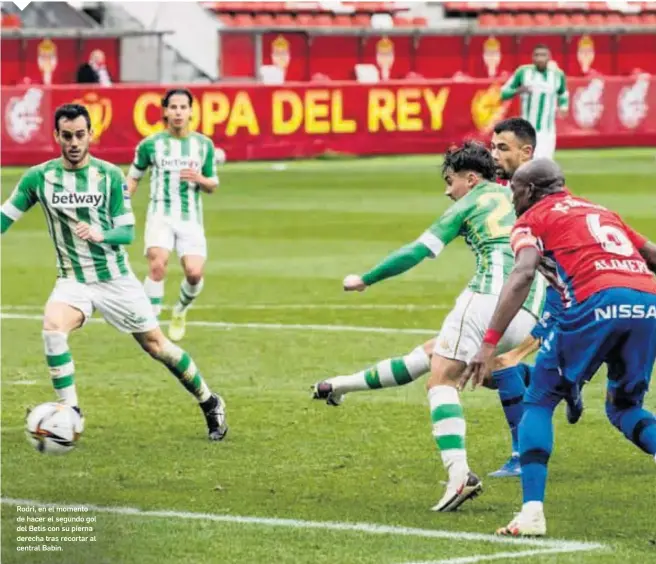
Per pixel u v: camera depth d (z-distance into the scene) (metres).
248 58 69.06
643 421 13.71
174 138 23.95
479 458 16.36
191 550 12.92
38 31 63.88
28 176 16.53
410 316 25.81
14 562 12.78
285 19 71.06
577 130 60.28
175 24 67.38
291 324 25.12
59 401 16.59
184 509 14.29
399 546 12.97
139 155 24.00
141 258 34.00
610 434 17.38
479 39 72.56
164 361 16.95
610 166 53.59
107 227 16.58
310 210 41.66
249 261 32.53
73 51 65.44
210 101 54.72
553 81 43.62
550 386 13.35
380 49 71.12
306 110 56.41
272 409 18.78
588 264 13.14
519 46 73.12
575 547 12.91
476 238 14.51
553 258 13.25
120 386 20.23
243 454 16.52
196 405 19.11
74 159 16.39
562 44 74.06
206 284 29.55
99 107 52.59
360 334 24.14
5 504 14.50
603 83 60.41
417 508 14.30
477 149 14.85
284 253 33.72
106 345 23.28
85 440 17.19
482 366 13.20
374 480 15.36
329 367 21.47
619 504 14.38
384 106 57.47
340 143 57.06
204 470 15.80
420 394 19.70
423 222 38.88
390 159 56.62
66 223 16.50
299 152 56.44
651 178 49.56
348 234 36.72
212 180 23.95
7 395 19.66
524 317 14.72
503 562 12.46
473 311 14.27
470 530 13.50
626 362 13.30
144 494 14.84
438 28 71.50
